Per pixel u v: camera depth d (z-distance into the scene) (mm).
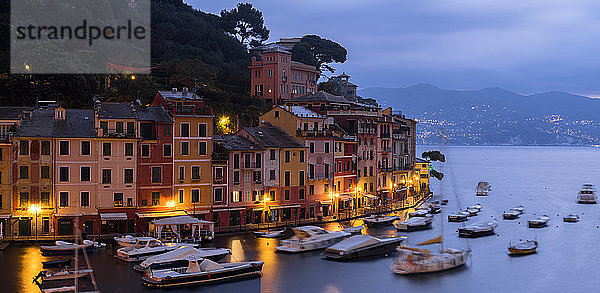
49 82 115812
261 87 174375
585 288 68250
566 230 109688
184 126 90188
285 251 81125
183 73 149375
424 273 73125
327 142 112125
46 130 81938
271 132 107938
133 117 85500
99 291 60250
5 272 64812
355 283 67688
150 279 62188
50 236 80125
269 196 100625
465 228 100688
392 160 140500
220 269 66125
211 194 93000
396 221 109938
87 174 83000
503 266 78000
